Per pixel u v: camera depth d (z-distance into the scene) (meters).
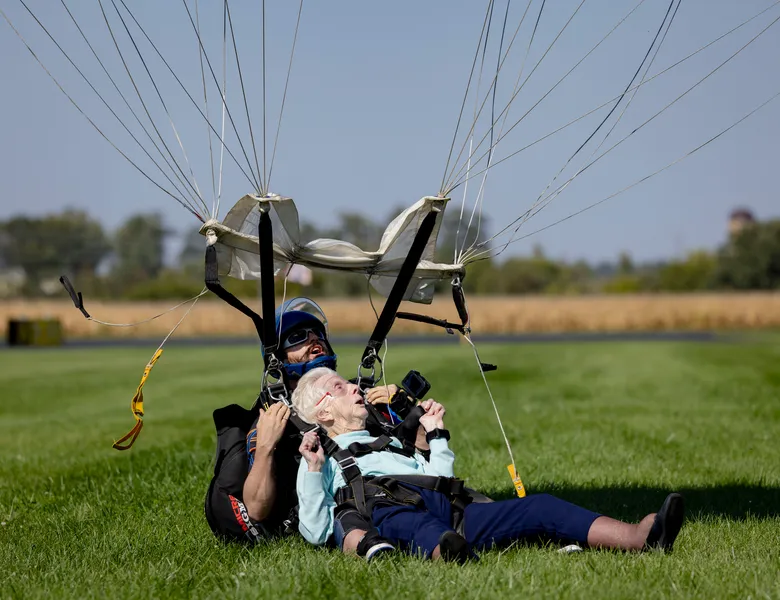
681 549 11.72
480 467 20.92
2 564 12.24
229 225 12.41
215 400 41.56
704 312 159.62
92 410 39.53
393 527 11.12
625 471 20.31
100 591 10.38
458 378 50.03
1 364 75.88
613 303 163.12
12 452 26.66
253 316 12.55
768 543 12.50
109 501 17.36
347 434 12.02
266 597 9.68
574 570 10.27
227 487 12.55
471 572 10.05
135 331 154.62
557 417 31.86
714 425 29.19
